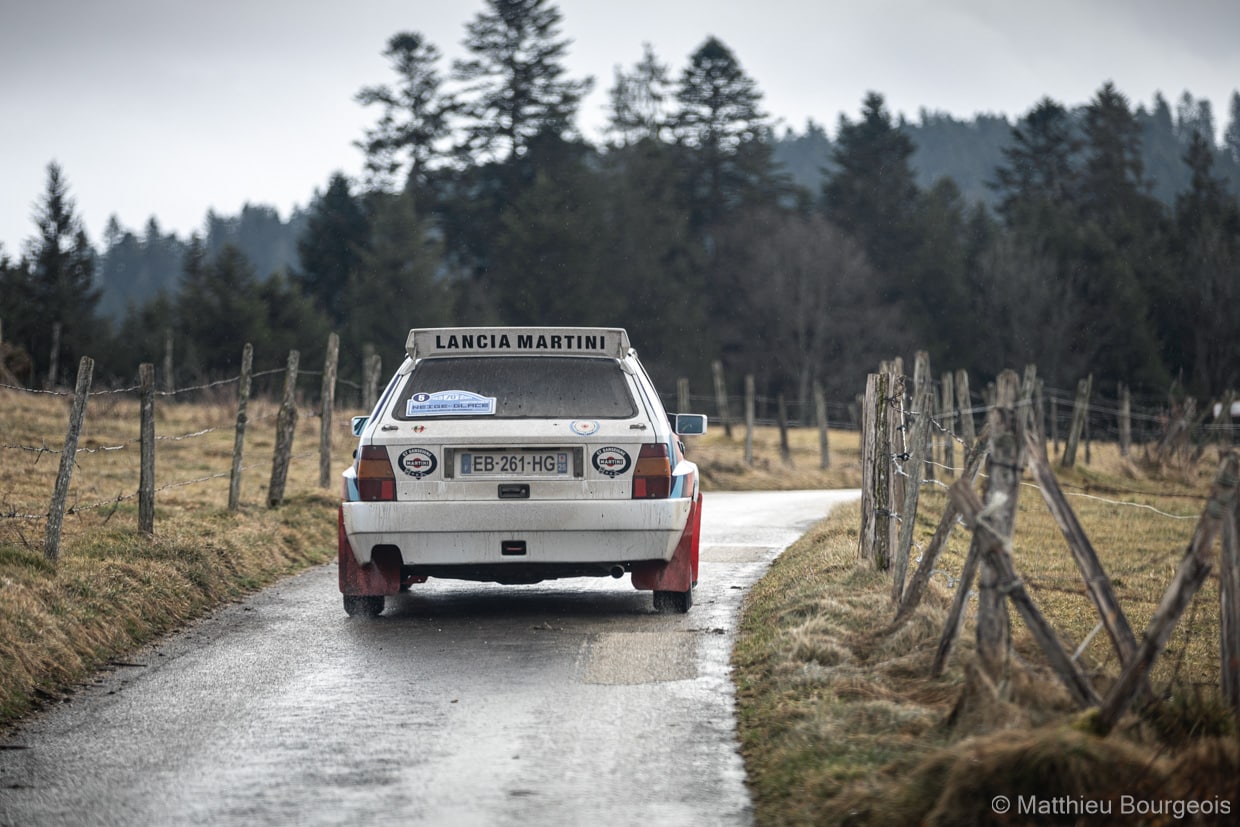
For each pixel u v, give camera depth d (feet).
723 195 524.52
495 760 37.86
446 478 56.90
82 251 474.90
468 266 485.97
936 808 30.01
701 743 39.42
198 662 52.26
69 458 62.34
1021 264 467.93
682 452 70.28
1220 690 35.76
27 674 46.80
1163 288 467.93
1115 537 98.37
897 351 465.06
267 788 35.53
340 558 59.67
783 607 57.47
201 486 112.47
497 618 61.31
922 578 48.57
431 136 492.54
